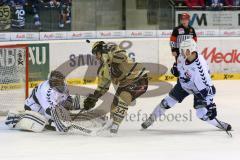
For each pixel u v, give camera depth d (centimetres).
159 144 1004
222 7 2111
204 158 908
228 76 1992
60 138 1044
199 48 1955
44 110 1093
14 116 1130
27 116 1095
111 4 2081
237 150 964
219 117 1291
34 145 986
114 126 1064
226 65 1988
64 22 1995
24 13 1922
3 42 1798
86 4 2034
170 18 2088
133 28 2125
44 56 1797
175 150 960
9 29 1906
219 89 1739
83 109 1128
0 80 1307
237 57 1995
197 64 1035
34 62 1777
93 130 1081
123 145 992
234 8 2120
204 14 2103
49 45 1805
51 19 1970
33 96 1112
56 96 1067
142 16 2114
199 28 2105
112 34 1916
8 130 1116
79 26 2028
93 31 1894
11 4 1916
